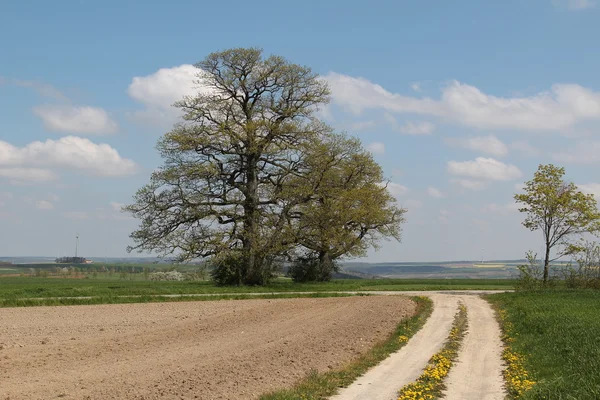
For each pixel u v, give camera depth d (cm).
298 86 5234
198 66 5109
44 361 1783
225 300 4041
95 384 1460
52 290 4097
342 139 5659
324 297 4316
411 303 3769
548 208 4372
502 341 2286
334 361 1791
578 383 1350
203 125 5025
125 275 7981
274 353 1927
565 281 4366
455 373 1678
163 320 2883
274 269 5522
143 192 4956
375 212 5681
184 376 1558
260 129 5056
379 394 1401
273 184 5394
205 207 4984
